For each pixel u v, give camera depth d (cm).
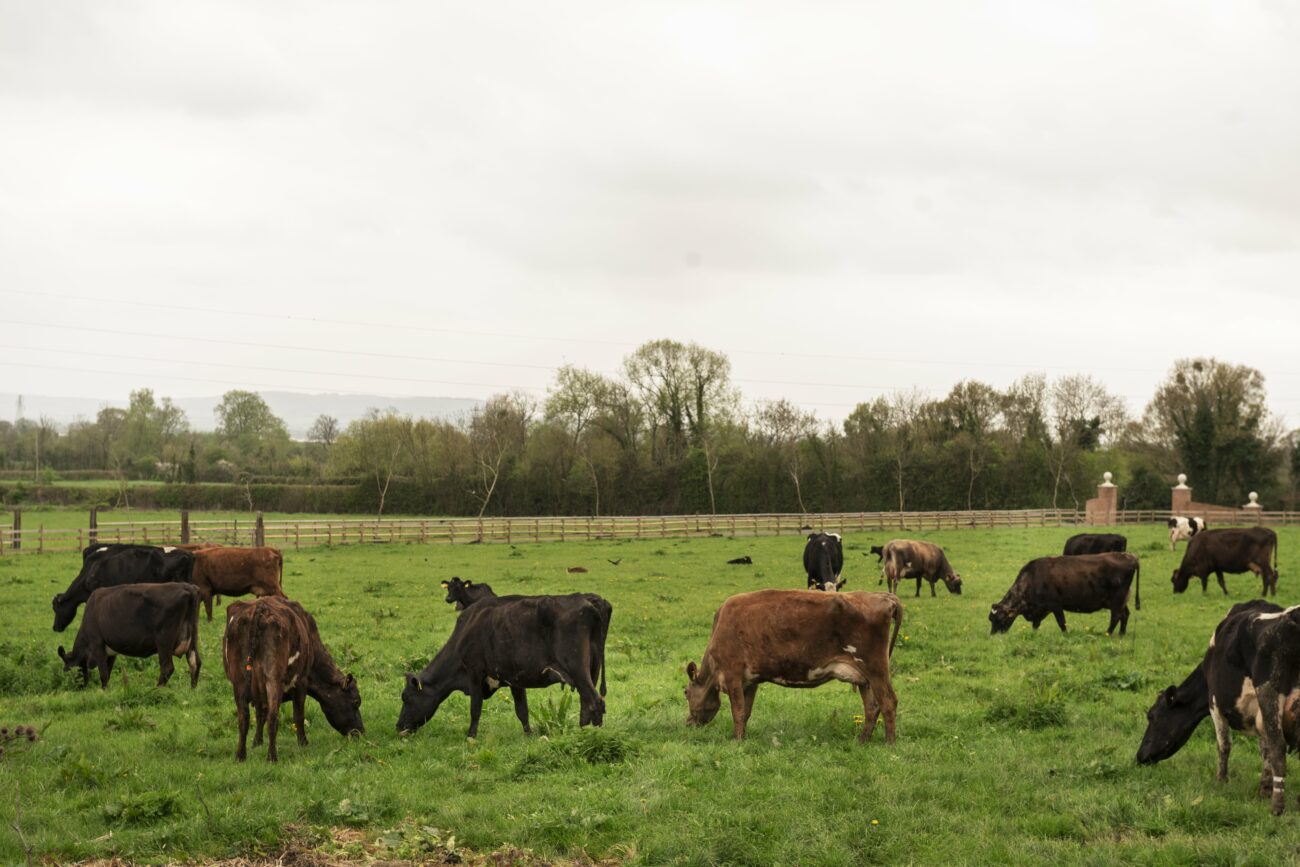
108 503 7994
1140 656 1753
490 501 7388
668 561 3894
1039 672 1614
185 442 9681
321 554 4212
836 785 965
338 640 1997
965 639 2014
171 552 2172
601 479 7325
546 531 5194
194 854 838
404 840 857
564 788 976
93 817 913
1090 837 847
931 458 7169
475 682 1234
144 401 10788
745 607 1194
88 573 2089
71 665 1539
